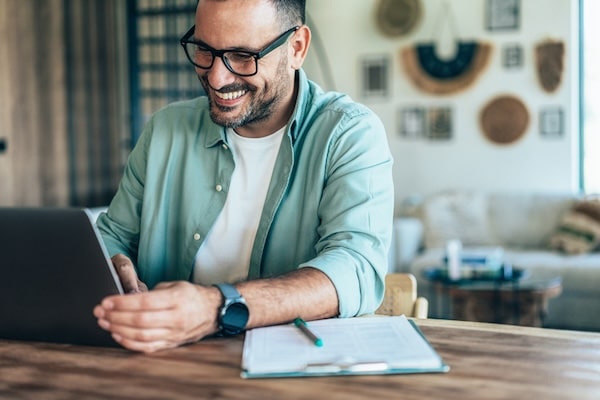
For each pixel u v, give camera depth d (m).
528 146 5.08
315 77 5.51
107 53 6.05
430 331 1.07
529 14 5.02
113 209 1.59
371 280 1.26
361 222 1.31
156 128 1.55
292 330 1.07
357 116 1.41
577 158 5.11
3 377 0.90
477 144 5.19
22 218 1.01
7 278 1.05
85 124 5.82
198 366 0.93
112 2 6.10
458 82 5.18
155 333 0.98
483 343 1.00
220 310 1.04
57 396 0.83
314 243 1.41
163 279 1.52
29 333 1.07
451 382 0.85
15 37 5.25
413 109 5.30
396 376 0.87
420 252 4.80
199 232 1.48
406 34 5.27
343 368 0.88
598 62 5.05
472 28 5.14
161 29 6.06
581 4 5.05
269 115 1.40
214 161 1.49
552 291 3.60
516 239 4.84
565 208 4.79
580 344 0.99
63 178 5.60
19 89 5.28
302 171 1.43
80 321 1.03
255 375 0.88
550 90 5.00
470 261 3.65
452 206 4.90
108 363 0.95
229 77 1.26
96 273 1.00
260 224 1.43
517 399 0.79
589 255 4.37
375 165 1.37
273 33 1.27
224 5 1.22
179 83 6.09
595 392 0.81
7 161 5.21
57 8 5.55
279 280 1.14
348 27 5.41
